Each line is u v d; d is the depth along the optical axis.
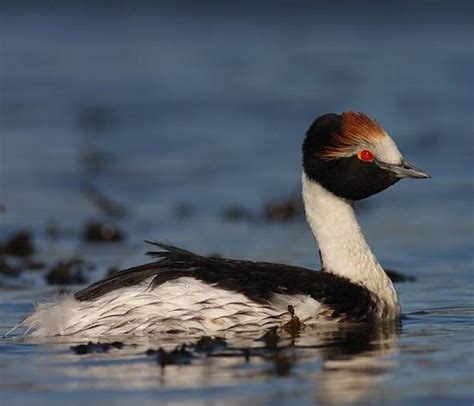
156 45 39.69
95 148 26.75
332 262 12.75
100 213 21.09
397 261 16.64
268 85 33.66
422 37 40.53
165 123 29.42
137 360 10.89
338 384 9.99
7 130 28.80
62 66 36.19
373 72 35.22
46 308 11.94
